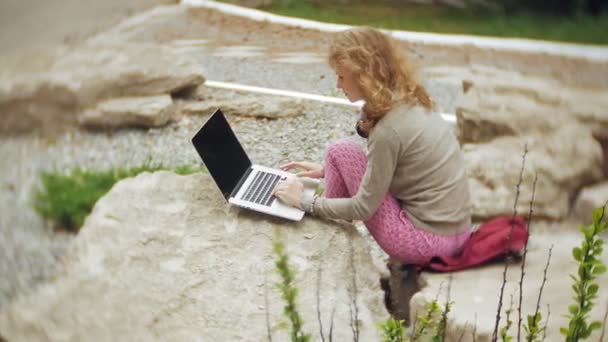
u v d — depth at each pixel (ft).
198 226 8.79
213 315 7.58
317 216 8.98
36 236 11.08
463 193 8.35
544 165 11.20
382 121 7.84
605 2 22.20
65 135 14.40
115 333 7.36
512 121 12.24
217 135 9.26
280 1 24.32
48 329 7.47
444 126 8.26
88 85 15.26
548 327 7.01
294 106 15.03
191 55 18.71
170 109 15.05
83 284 7.93
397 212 8.36
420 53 19.36
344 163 8.59
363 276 8.36
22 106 14.94
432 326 6.72
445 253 8.46
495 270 8.34
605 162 11.49
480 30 21.49
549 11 22.85
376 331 7.46
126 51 17.84
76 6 22.12
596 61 17.95
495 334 5.36
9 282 9.75
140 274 8.06
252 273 8.11
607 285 7.55
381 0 24.49
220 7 23.80
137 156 13.60
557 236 9.94
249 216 8.98
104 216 8.91
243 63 18.35
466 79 14.19
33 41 18.63
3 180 12.60
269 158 13.17
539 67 17.29
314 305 7.69
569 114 12.53
